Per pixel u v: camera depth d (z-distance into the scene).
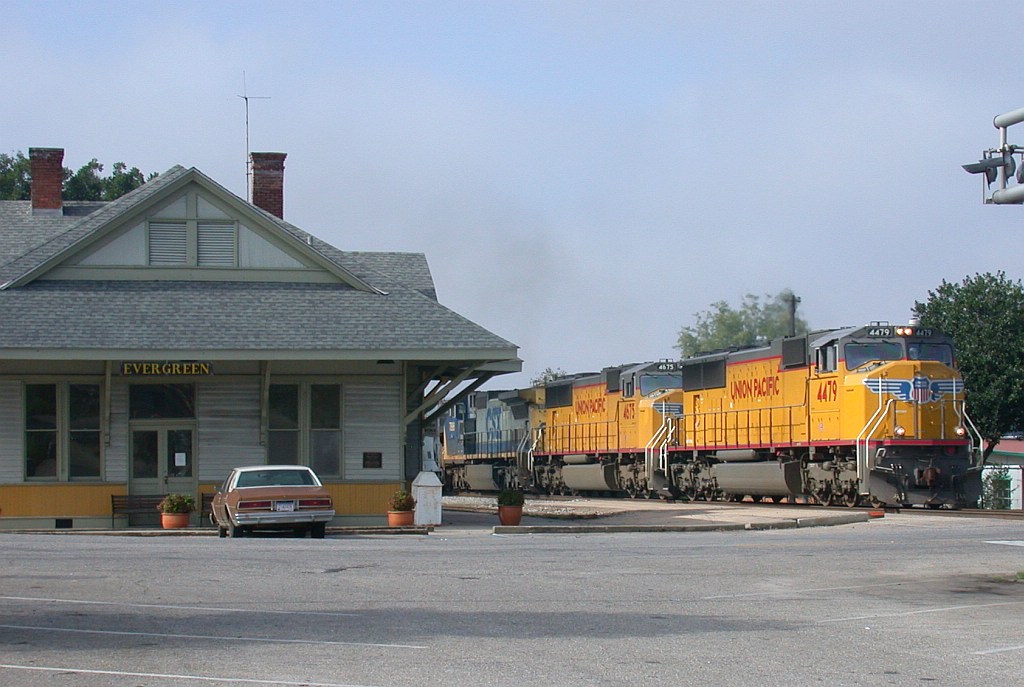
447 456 65.69
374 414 29.41
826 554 19.66
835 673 9.77
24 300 27.91
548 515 31.48
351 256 35.44
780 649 10.90
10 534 25.44
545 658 10.40
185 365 27.84
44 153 34.69
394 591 14.90
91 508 28.19
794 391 35.22
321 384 29.28
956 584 15.82
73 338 26.88
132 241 29.31
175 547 20.78
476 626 12.17
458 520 30.98
